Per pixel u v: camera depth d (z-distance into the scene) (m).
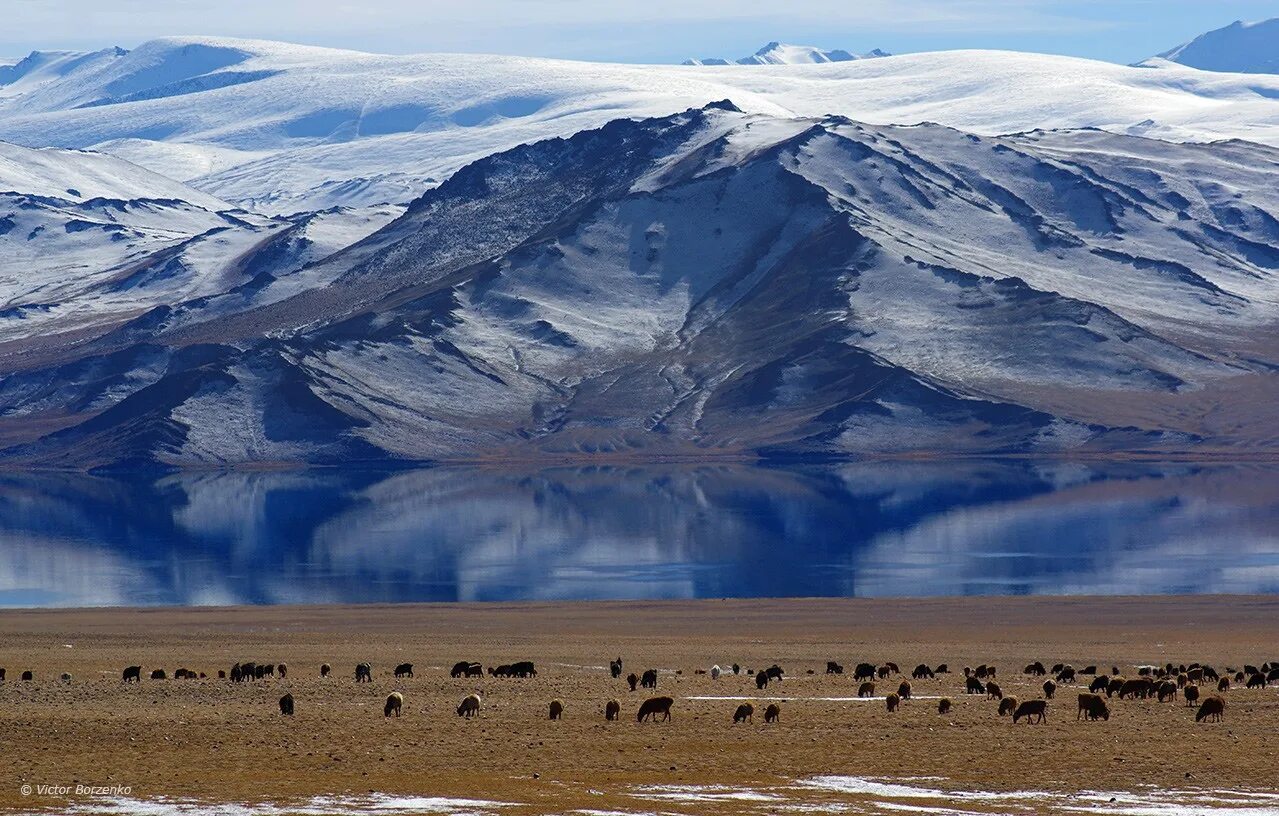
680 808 110.69
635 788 117.12
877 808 111.50
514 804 111.31
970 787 118.31
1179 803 113.50
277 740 136.12
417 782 118.31
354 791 115.00
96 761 126.62
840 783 119.56
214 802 110.94
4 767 123.75
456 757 128.50
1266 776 121.94
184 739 136.62
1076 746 134.12
